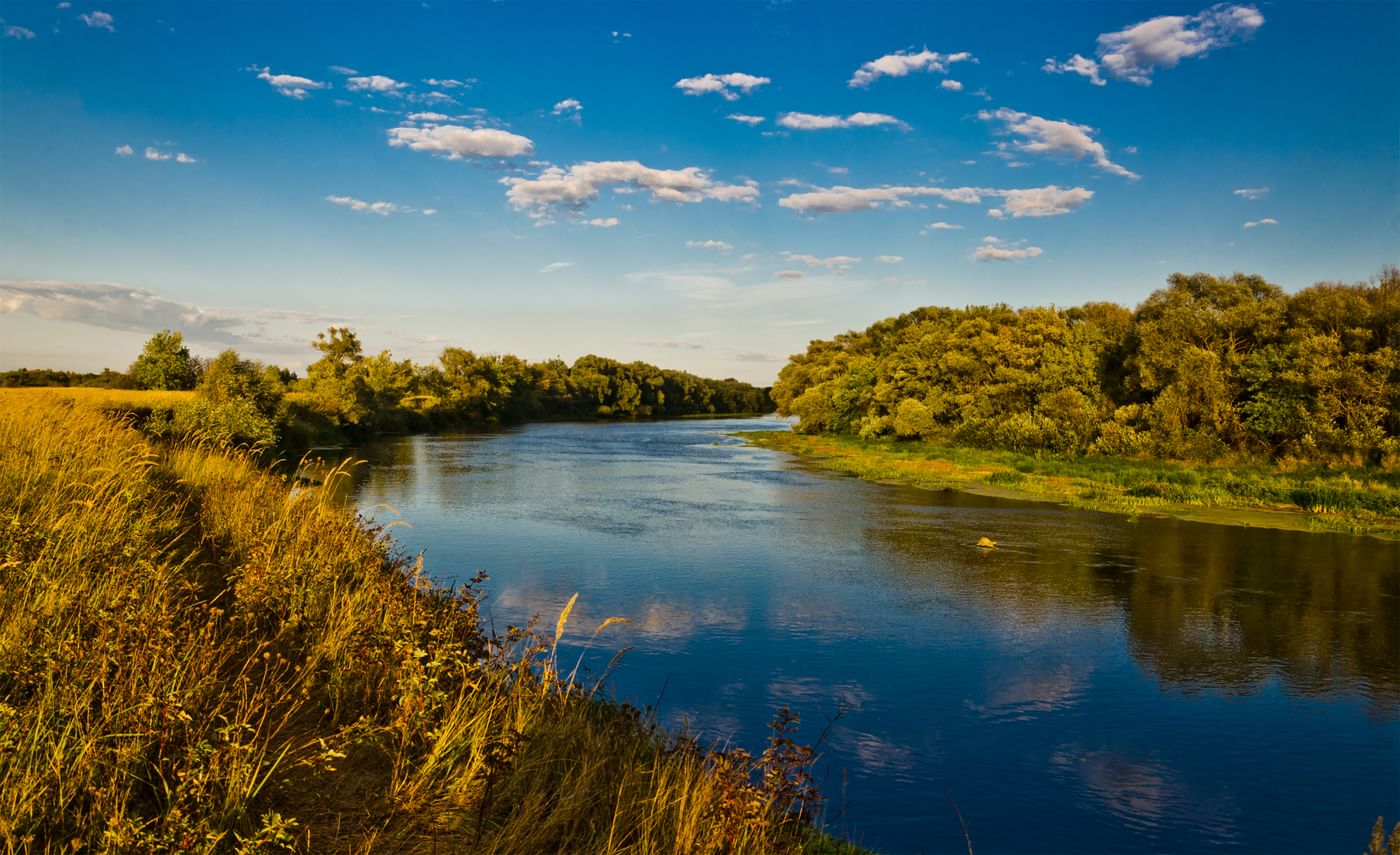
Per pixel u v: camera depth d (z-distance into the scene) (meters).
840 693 12.08
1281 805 9.27
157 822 4.20
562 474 41.03
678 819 5.12
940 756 10.20
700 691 11.95
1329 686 12.63
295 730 5.87
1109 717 11.45
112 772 4.27
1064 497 32.97
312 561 9.43
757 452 58.41
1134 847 8.35
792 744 6.73
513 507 28.75
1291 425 41.97
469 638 8.17
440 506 28.66
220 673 6.36
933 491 35.28
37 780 3.96
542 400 129.25
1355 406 40.44
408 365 95.81
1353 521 26.86
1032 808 9.05
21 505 8.77
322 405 59.97
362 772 5.48
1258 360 44.41
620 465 46.81
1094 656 13.83
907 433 60.47
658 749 6.89
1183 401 46.47
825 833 7.71
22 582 6.52
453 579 17.69
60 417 15.52
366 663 6.69
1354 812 9.16
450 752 5.58
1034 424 52.25
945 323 72.00
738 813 5.12
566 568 19.34
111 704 4.73
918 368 63.56
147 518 9.55
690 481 38.66
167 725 4.62
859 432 69.12
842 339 97.62
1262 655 13.97
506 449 58.41
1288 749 10.59
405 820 4.91
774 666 13.07
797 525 26.06
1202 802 9.28
